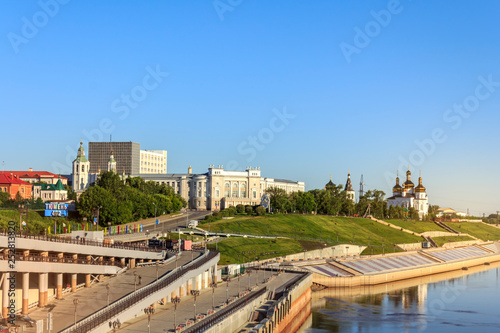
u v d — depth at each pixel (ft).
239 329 455.63
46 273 439.63
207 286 601.21
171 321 421.18
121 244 605.73
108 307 416.87
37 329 346.95
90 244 520.83
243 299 521.65
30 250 447.01
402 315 636.48
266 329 452.76
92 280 515.91
